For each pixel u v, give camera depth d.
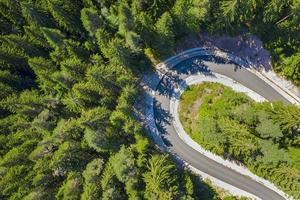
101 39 56.88
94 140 56.97
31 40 62.78
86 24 57.06
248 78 65.44
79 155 60.78
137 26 56.81
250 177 64.25
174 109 65.19
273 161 58.16
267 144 58.56
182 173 62.16
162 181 56.56
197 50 65.69
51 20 61.47
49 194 61.34
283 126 59.31
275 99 65.12
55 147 61.56
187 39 65.19
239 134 58.22
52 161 58.28
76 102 58.94
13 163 61.09
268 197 63.88
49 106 62.00
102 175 58.47
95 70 56.25
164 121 65.25
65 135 58.56
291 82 64.62
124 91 58.97
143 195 58.03
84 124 56.16
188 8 54.41
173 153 65.38
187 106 65.00
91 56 60.28
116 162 56.69
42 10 60.00
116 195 58.00
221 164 64.88
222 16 55.56
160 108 65.25
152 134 65.31
